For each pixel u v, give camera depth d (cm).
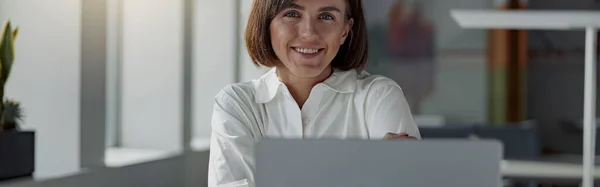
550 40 652
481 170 108
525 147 452
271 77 161
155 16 446
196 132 525
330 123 159
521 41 655
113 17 439
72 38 336
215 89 520
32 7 337
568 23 264
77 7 335
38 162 342
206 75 521
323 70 158
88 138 348
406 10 673
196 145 486
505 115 659
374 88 158
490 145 108
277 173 111
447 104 670
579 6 639
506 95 658
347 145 110
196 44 522
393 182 109
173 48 446
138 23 448
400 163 109
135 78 451
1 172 292
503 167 392
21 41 339
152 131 451
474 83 665
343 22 153
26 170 308
